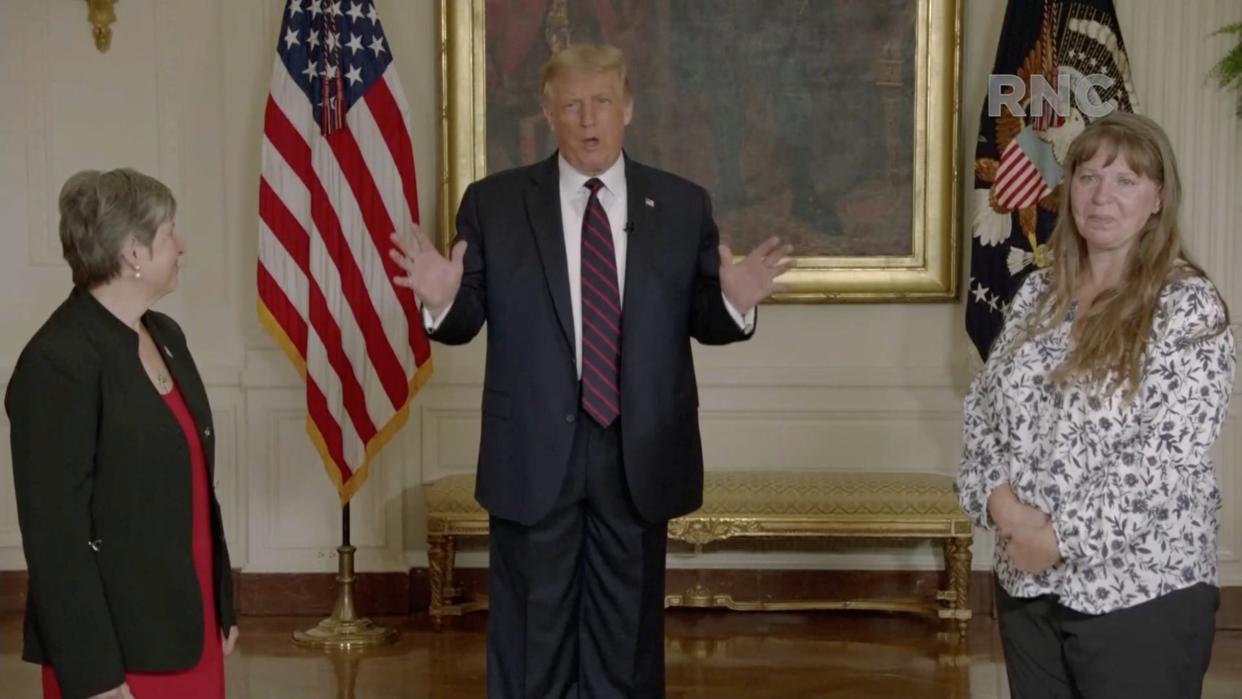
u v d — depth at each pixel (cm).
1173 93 547
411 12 568
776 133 568
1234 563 553
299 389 566
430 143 571
